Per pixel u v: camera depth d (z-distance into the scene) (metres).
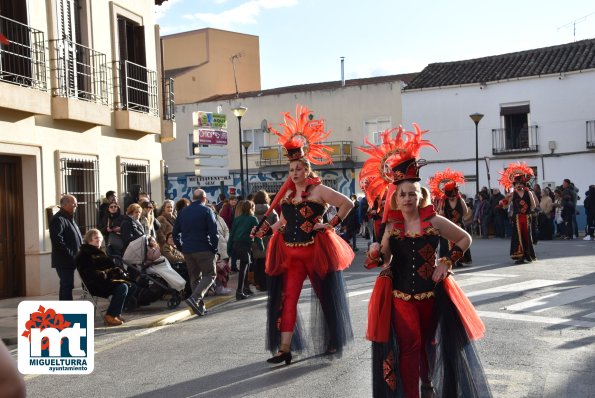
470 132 35.47
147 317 11.26
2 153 13.13
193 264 11.70
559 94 33.44
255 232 7.95
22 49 13.55
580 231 32.09
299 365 7.57
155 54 19.48
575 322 9.19
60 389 7.16
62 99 14.30
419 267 5.50
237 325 10.25
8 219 13.74
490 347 7.92
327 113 41.88
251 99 43.88
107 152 16.55
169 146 45.59
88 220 15.75
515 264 16.42
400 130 5.82
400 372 5.50
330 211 23.30
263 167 43.12
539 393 6.18
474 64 37.53
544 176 33.91
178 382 7.13
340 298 7.77
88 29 16.02
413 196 5.49
